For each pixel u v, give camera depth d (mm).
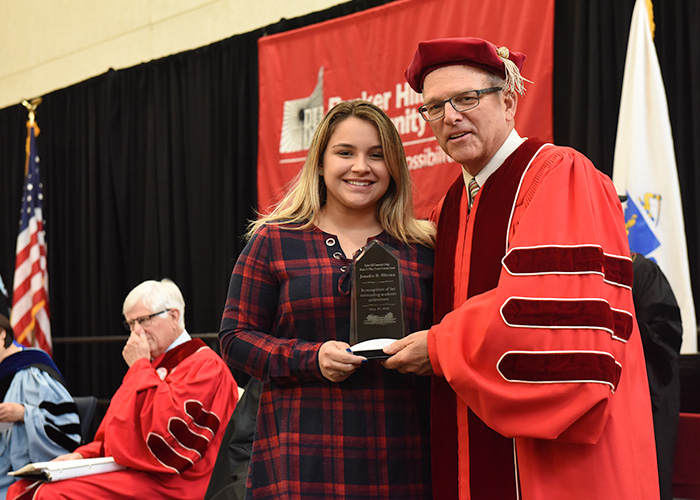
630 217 3924
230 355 1972
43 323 6828
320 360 1828
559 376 1584
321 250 1996
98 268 7609
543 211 1722
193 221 6883
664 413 2695
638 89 4051
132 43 7832
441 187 5086
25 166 8547
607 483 1629
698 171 4277
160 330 3713
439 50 1879
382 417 1887
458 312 1764
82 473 3289
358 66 5617
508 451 1771
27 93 8836
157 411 3375
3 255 8617
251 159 6539
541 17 4680
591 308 1620
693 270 4305
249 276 2016
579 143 4723
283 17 6578
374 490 1849
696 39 4305
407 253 2053
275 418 1968
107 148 7574
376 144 2002
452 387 1720
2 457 4188
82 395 7633
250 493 1948
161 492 3377
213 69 6875
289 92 6027
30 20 8906
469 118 1873
